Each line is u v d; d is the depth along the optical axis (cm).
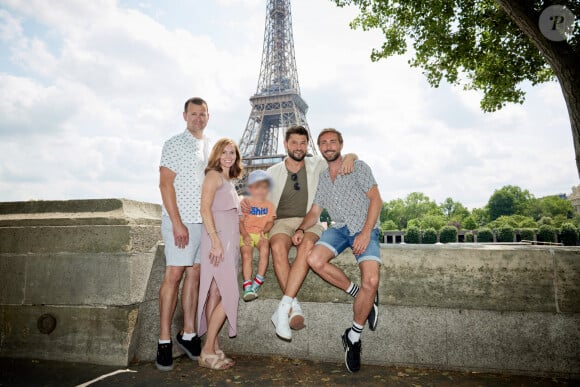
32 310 445
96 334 427
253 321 460
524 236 7038
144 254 453
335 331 436
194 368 407
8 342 444
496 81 1272
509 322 394
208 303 445
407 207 12338
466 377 380
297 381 368
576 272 385
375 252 391
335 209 421
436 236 7494
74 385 356
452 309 408
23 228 455
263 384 360
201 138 458
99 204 465
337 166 429
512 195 11794
